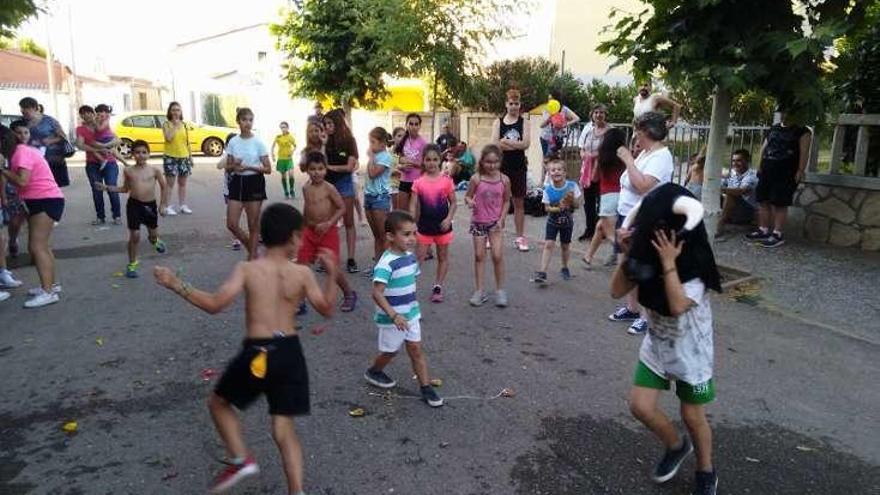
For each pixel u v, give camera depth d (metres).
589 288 7.15
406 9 13.38
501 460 3.74
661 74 6.81
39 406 4.34
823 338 5.73
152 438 3.95
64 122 36.94
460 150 13.99
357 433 4.02
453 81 14.26
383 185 7.40
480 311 6.36
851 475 3.68
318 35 16.67
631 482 3.54
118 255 8.60
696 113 12.30
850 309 6.41
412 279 4.39
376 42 15.46
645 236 3.13
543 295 6.89
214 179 17.38
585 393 4.61
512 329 5.87
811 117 6.32
